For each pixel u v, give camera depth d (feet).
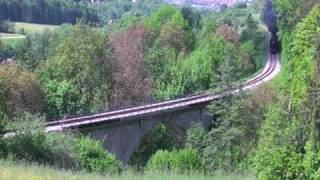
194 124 254.27
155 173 113.50
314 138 83.51
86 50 289.12
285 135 84.89
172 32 441.27
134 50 343.87
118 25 489.67
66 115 244.01
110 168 135.03
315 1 297.94
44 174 76.59
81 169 123.85
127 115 222.48
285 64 306.14
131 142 227.40
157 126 247.91
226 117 223.30
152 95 329.52
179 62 401.70
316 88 99.66
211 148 214.48
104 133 208.95
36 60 347.77
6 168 80.28
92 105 282.77
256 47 481.05
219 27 481.87
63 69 288.51
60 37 349.00
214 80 305.12
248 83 335.26
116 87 299.17
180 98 290.97
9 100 230.48
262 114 216.95
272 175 81.35
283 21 335.06
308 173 79.71
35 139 127.24
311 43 185.57
